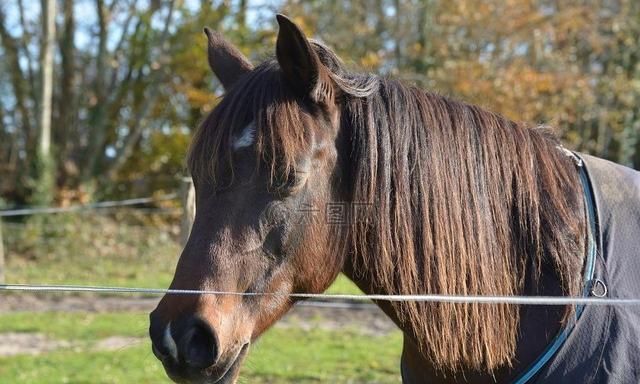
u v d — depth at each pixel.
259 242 1.79
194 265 1.77
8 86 17.52
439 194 1.99
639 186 2.15
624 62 17.83
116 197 17.27
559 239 2.03
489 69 15.09
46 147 14.87
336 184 1.91
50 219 13.46
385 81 2.09
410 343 2.14
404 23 16.19
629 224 2.06
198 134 1.88
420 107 2.06
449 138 2.04
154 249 13.51
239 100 1.87
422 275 1.98
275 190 1.78
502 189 2.08
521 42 16.02
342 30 15.96
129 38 18.00
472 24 15.45
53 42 14.91
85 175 16.69
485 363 2.02
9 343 7.16
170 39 16.98
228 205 1.79
